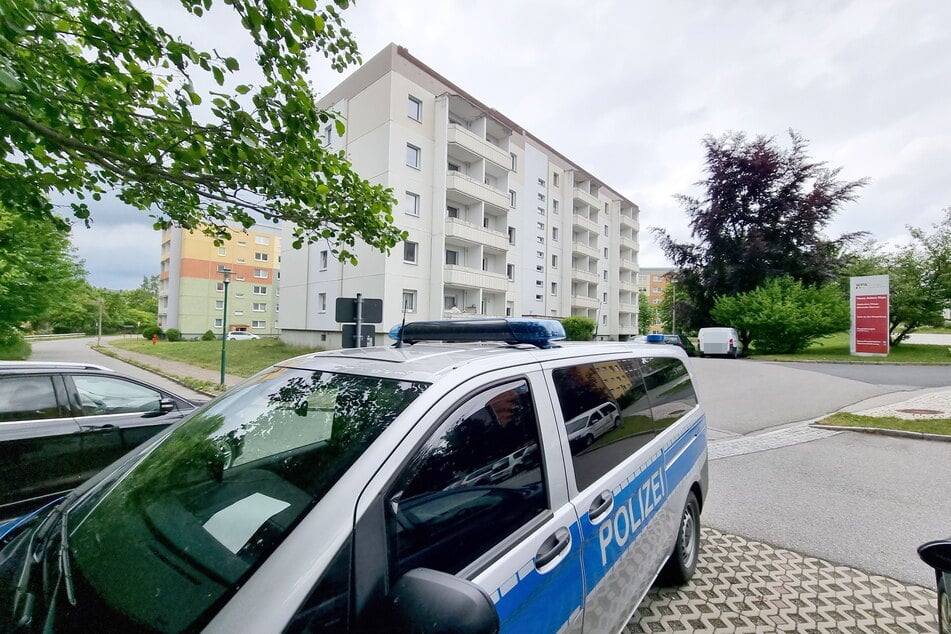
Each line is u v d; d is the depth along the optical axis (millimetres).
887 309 20391
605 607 1900
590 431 2092
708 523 4246
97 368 4543
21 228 4859
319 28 3387
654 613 2826
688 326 32375
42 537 1524
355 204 4820
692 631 2656
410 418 1430
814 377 14133
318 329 23969
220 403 2049
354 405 1598
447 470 1427
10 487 3746
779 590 3105
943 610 1660
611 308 44125
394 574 1175
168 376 15000
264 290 52531
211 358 20125
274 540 1190
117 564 1271
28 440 3865
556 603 1597
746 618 2787
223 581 1123
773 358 21109
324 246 23859
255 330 51812
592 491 1941
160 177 3811
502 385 1757
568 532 1714
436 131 23172
